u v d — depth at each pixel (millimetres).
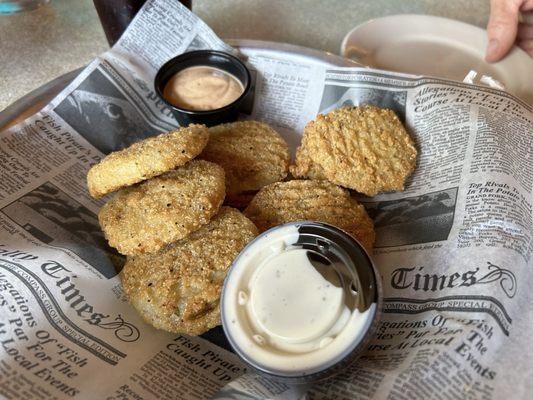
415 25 331
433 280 191
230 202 259
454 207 209
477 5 369
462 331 160
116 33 310
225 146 264
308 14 363
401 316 188
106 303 204
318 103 281
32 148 252
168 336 201
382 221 234
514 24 306
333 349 161
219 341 202
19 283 190
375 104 266
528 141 215
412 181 239
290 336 164
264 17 360
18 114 262
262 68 293
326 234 188
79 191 244
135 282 211
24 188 237
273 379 165
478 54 317
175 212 213
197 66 295
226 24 354
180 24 296
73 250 218
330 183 246
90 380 168
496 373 148
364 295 169
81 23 353
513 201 194
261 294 174
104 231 223
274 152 264
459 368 150
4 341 170
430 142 240
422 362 154
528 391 144
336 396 160
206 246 213
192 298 200
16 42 341
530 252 183
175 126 287
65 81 279
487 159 211
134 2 288
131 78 285
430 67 311
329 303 168
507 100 231
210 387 177
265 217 233
